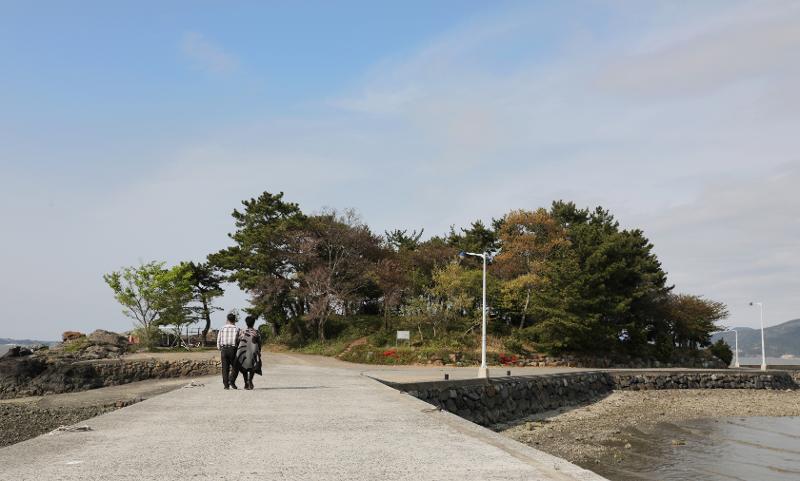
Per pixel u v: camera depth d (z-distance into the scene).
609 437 25.62
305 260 61.97
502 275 61.62
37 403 34.38
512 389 32.53
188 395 16.89
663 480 17.95
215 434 9.62
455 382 27.80
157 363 44.72
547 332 53.34
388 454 7.94
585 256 59.16
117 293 60.28
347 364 46.34
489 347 52.59
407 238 85.44
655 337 66.31
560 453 22.05
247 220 67.62
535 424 29.22
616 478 18.17
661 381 48.81
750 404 40.53
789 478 18.30
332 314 65.00
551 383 37.38
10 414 29.88
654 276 64.62
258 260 62.53
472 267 66.50
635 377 47.72
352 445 8.65
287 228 64.12
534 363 51.75
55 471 6.67
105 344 55.78
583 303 52.94
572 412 34.34
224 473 6.68
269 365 38.94
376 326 62.31
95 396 36.50
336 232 63.28
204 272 70.00
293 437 9.38
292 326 65.31
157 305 60.28
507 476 6.58
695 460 20.95
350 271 62.78
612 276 59.19
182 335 64.06
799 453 22.55
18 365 41.88
